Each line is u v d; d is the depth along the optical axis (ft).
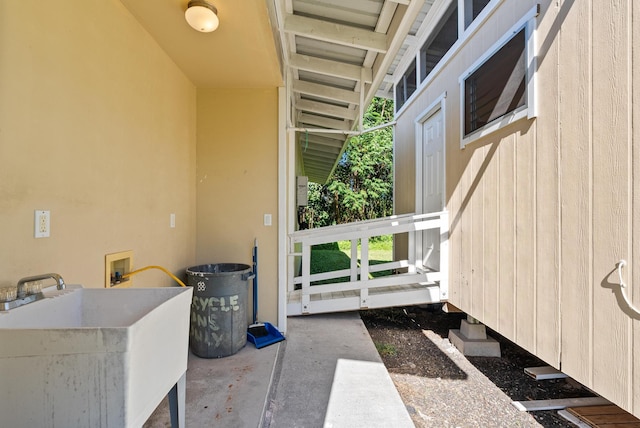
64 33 4.75
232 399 6.47
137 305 4.69
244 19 6.56
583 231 5.76
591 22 5.60
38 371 2.98
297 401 6.70
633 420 6.57
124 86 6.29
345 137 19.89
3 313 3.40
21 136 4.06
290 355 8.82
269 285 10.25
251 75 9.30
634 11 4.84
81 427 2.99
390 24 9.18
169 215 8.37
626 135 4.97
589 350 5.62
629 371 4.91
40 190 4.35
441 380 8.41
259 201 10.25
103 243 5.69
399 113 17.84
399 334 11.75
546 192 6.69
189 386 6.95
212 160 10.19
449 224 11.23
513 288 7.76
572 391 7.89
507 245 8.01
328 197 49.55
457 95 10.72
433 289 11.28
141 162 6.95
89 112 5.30
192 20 6.10
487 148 8.93
